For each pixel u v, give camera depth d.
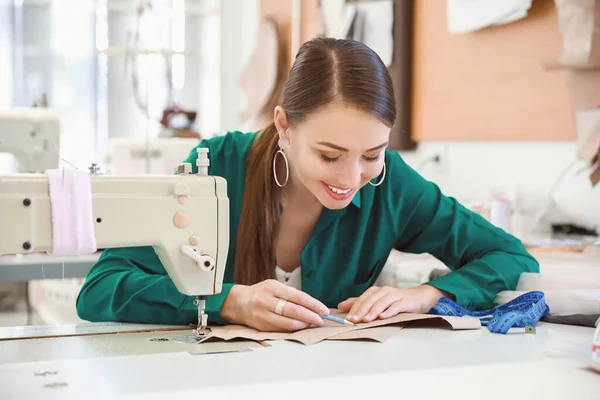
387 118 1.28
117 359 1.07
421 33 3.39
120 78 5.42
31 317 3.68
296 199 1.58
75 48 5.35
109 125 5.40
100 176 1.21
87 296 1.50
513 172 2.89
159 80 5.46
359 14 3.70
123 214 1.20
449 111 3.22
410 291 1.47
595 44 2.29
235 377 0.96
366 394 0.92
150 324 1.41
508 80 2.87
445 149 3.29
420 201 1.68
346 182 1.30
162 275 1.49
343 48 1.30
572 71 2.41
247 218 1.57
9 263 2.58
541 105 2.72
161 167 3.38
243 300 1.33
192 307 1.37
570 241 2.33
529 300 1.42
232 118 5.71
